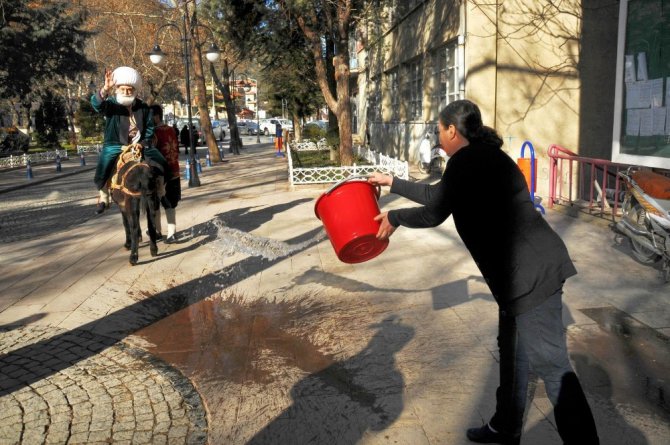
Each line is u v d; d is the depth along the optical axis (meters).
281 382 4.21
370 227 3.46
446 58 15.30
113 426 3.74
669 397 3.72
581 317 5.09
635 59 8.61
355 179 3.52
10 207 14.66
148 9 32.31
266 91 38.69
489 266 2.86
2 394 4.27
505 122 13.03
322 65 15.77
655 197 6.08
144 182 7.65
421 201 3.11
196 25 23.36
